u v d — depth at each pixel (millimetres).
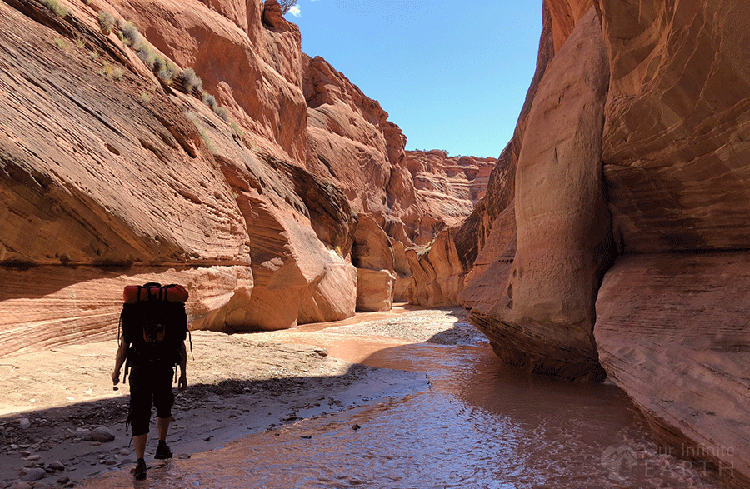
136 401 3564
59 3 10344
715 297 4711
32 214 6578
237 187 17484
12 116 6797
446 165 107000
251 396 6551
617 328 5359
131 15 20047
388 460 4039
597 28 7969
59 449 3891
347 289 26047
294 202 23484
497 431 5004
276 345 10500
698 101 4273
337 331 18016
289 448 4371
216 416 5461
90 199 7680
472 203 97688
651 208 6074
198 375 7082
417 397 6969
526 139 8484
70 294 7348
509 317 8094
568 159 7215
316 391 7246
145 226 9305
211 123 18000
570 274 7031
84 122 8734
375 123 67188
